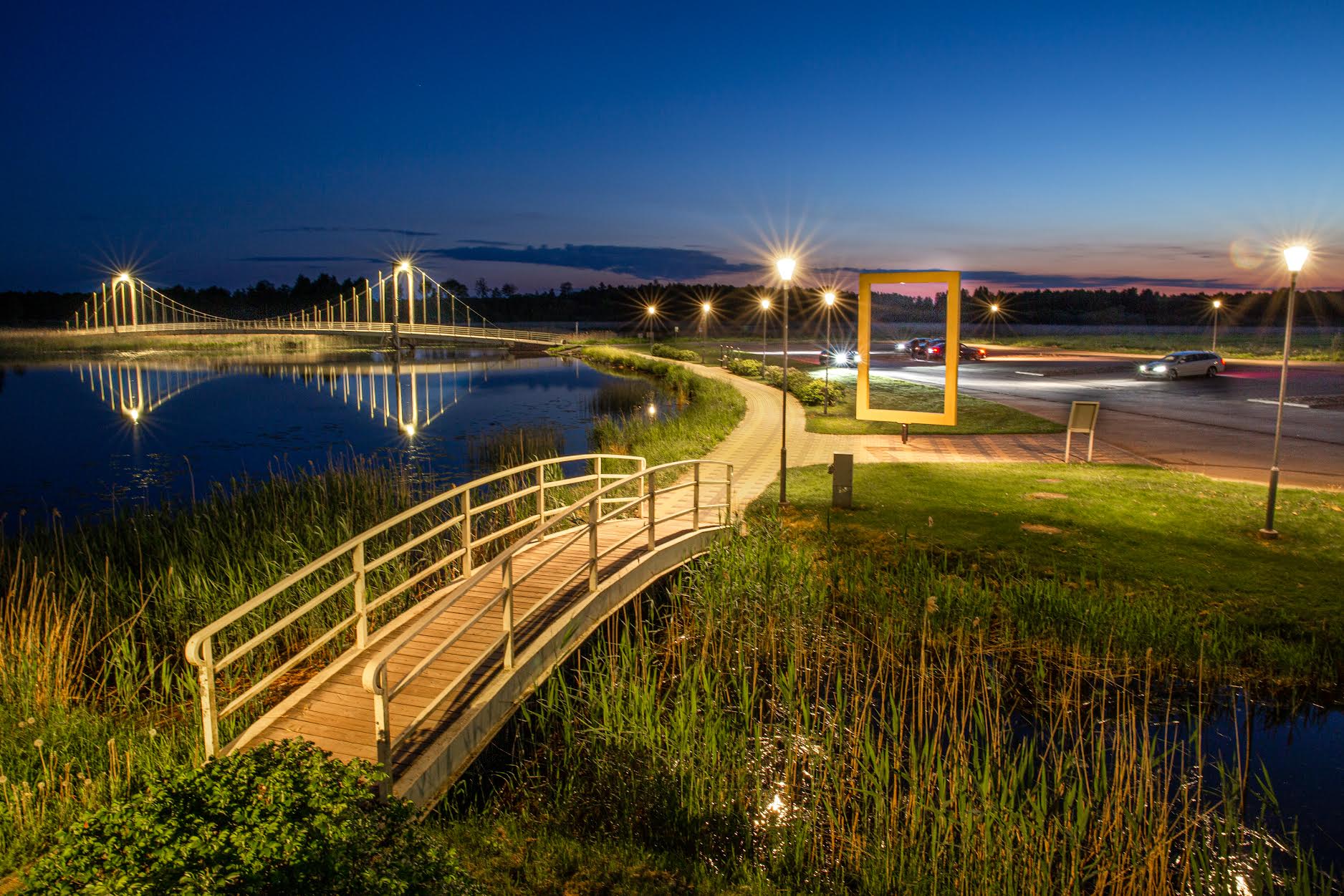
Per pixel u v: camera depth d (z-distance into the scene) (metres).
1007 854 5.30
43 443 26.98
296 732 5.70
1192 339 72.25
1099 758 6.77
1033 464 17.42
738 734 7.10
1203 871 5.40
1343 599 9.84
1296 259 11.51
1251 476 16.14
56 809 5.16
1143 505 13.72
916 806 5.79
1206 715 7.89
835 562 10.99
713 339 91.00
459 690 6.35
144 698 7.43
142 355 82.94
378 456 24.02
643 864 5.18
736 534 11.53
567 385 47.50
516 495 9.91
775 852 5.67
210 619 8.66
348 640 8.38
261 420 32.81
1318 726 7.70
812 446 20.39
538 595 8.38
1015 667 8.76
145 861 2.82
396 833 3.39
